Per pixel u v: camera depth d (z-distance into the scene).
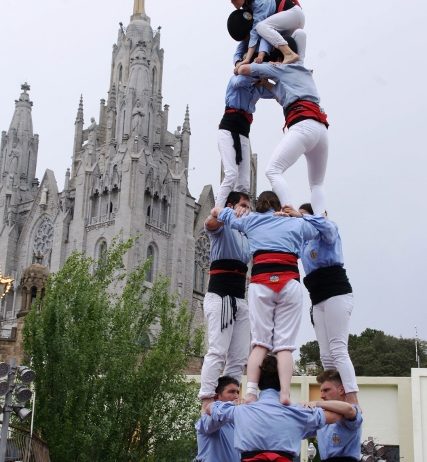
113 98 121.75
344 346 8.40
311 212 9.14
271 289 7.77
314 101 8.87
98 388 29.91
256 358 7.67
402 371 100.75
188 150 123.12
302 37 9.20
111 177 111.56
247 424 7.12
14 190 126.00
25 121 133.62
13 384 22.70
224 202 8.97
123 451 29.95
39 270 55.38
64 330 30.22
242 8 9.30
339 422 7.78
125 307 33.47
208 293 8.83
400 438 40.84
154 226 110.88
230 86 9.16
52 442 28.03
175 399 31.73
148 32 125.06
